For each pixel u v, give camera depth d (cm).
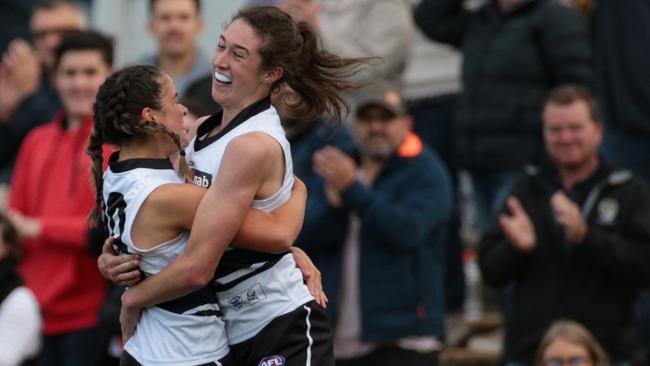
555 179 2622
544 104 2644
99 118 1582
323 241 2630
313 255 2656
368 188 2666
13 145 3375
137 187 1567
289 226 1593
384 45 3203
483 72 3094
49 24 3428
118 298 2570
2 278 2709
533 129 3045
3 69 3378
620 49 3189
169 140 1595
